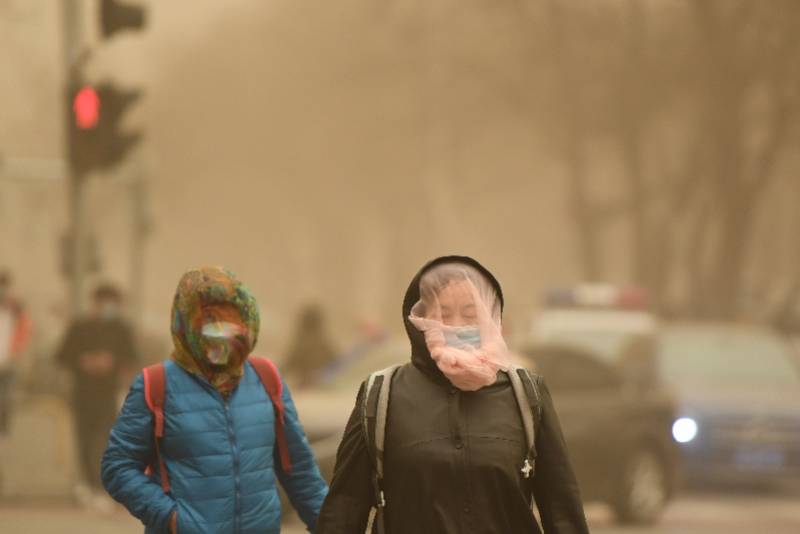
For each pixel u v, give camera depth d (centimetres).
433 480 1111
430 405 1125
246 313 1302
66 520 3127
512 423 1123
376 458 1129
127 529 2984
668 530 3284
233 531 1286
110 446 1291
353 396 3023
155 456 1306
